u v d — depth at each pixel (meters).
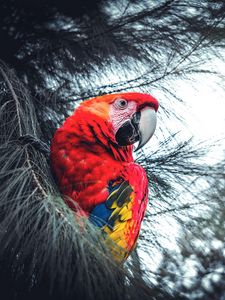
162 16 3.09
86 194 2.68
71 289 2.14
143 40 3.06
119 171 2.74
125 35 3.07
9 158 2.30
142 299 2.04
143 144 2.96
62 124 2.97
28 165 2.31
